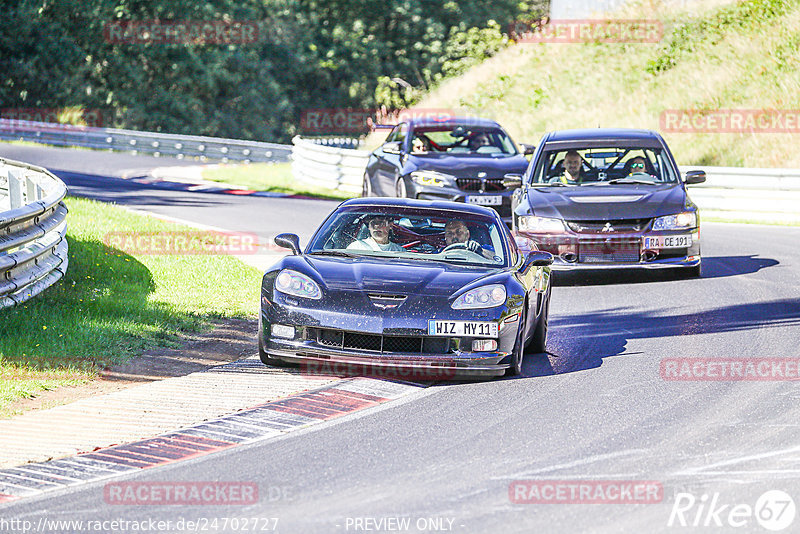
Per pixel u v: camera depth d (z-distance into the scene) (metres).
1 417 27.09
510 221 64.50
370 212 36.25
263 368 32.88
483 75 148.50
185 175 105.50
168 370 32.62
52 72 192.00
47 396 29.20
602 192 51.47
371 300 31.28
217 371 32.50
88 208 68.31
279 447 24.77
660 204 50.34
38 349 33.28
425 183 64.31
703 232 70.44
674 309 43.78
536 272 36.00
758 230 71.50
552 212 50.09
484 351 31.28
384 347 31.12
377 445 24.89
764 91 109.56
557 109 126.12
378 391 30.31
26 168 58.00
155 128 197.50
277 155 128.38
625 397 29.55
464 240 35.31
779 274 52.47
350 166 95.44
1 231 37.16
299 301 31.62
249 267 51.88
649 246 49.69
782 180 77.00
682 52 125.38
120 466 23.34
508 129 126.25
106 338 35.50
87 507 20.69
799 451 24.08
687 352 35.59
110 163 117.75
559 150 54.59
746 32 123.38
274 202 83.75
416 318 30.95
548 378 32.19
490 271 33.53
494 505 20.69
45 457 23.92
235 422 26.86
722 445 24.69
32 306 38.91
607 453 24.14
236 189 94.88
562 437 25.50
